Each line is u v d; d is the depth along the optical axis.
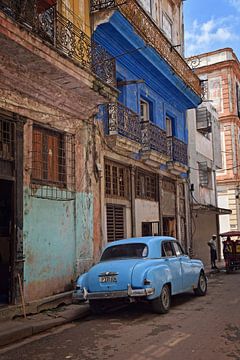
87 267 11.53
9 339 7.06
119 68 14.77
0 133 9.03
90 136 12.33
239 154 35.59
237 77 36.34
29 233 9.55
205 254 23.36
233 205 34.12
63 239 10.79
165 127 18.86
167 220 18.88
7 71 8.70
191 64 33.88
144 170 16.45
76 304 10.12
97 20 12.81
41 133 10.44
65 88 10.42
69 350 6.30
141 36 14.59
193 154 22.53
